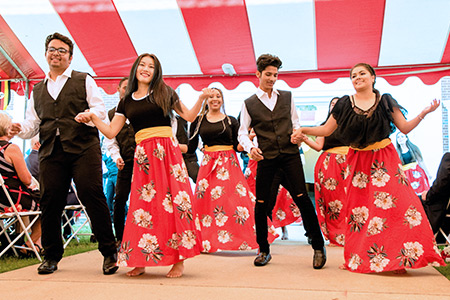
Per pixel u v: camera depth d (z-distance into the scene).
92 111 2.91
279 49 5.54
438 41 5.19
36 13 5.08
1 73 5.99
